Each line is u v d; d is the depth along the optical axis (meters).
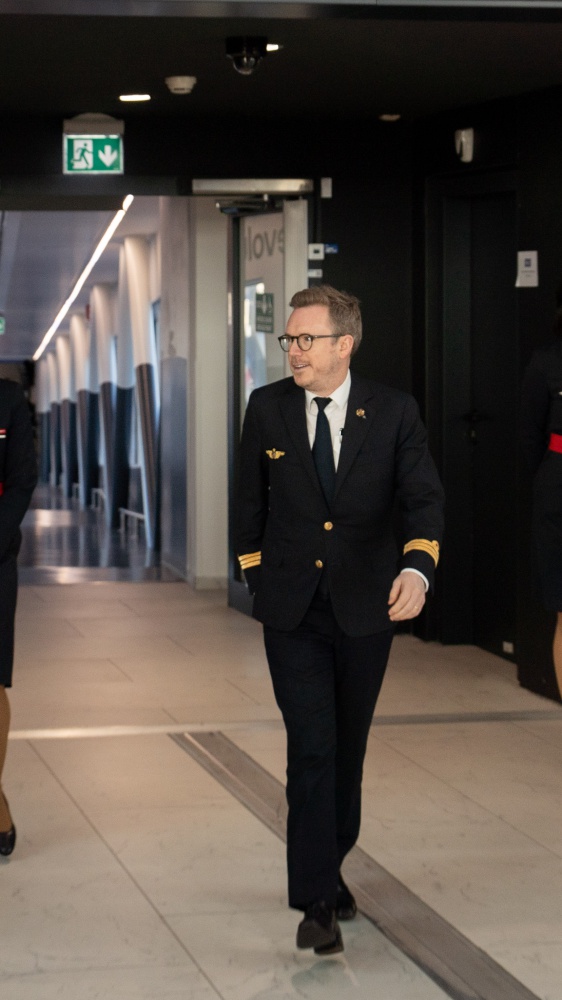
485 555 8.20
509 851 4.50
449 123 8.12
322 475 3.53
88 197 8.41
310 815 3.48
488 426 8.16
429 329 8.32
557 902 4.02
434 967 3.52
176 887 4.13
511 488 7.98
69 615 9.82
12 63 6.90
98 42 6.47
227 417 10.10
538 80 7.08
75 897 4.04
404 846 4.54
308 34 6.29
